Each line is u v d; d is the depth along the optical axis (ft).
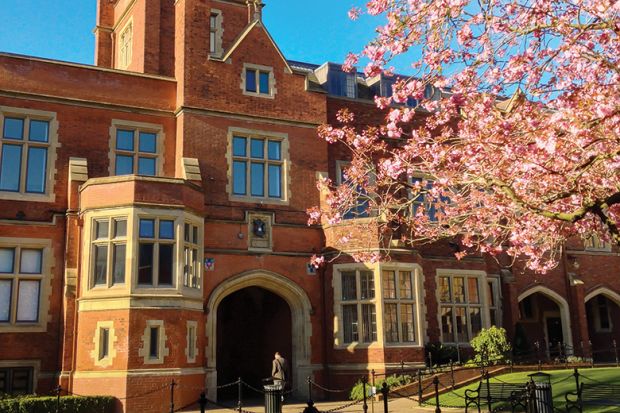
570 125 30.81
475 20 32.55
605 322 91.71
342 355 62.64
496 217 44.32
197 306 56.54
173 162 63.87
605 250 88.63
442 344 69.41
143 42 73.72
